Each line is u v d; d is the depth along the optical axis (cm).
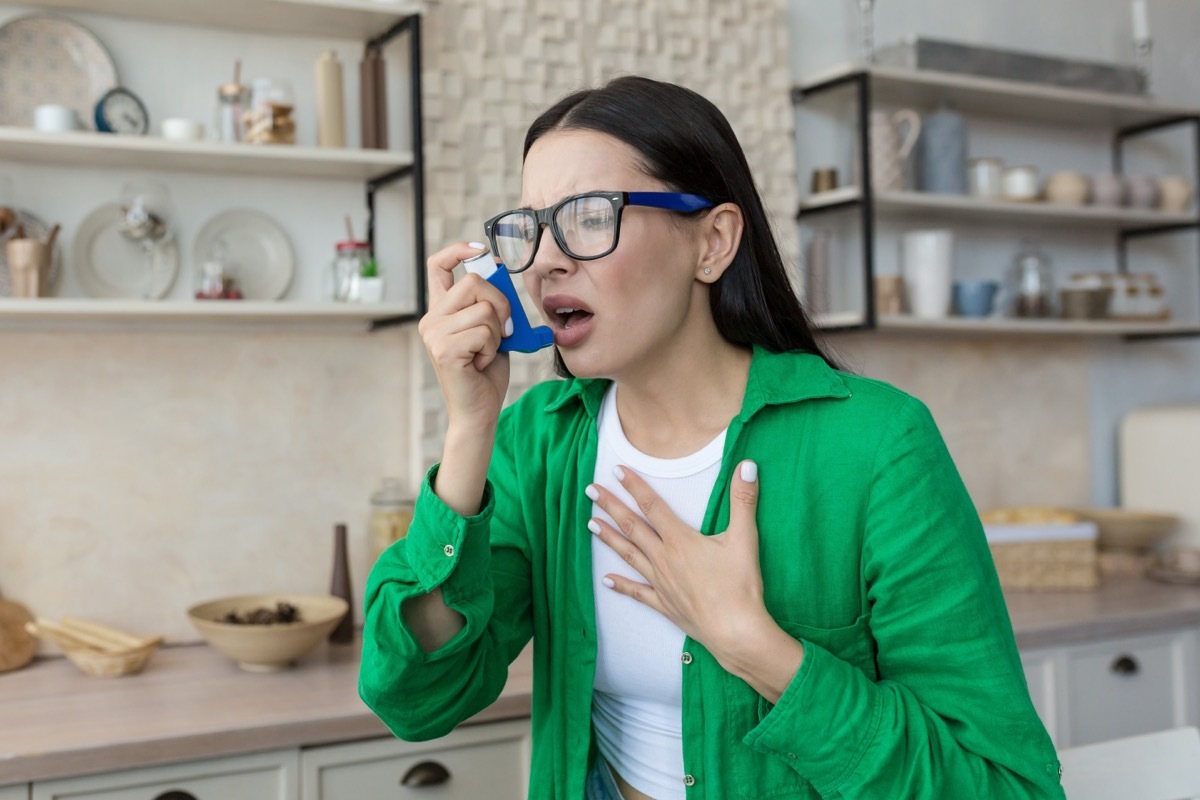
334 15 218
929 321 262
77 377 214
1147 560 288
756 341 105
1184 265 337
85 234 211
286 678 194
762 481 99
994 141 306
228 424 226
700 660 97
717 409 103
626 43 255
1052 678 229
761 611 91
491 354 94
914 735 89
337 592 219
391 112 237
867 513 96
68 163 211
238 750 165
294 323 231
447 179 237
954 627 92
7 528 209
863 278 257
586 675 104
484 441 95
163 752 160
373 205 236
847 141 283
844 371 109
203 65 223
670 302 96
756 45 269
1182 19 340
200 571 224
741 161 102
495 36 242
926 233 268
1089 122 317
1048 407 311
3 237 198
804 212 271
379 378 239
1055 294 311
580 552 105
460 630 97
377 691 96
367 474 238
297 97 231
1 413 209
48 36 207
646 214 93
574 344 95
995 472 302
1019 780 92
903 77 264
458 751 184
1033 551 266
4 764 151
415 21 218
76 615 214
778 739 89
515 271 97
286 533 231
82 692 185
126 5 210
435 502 94
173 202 220
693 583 93
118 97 208
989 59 280
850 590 97
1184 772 122
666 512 96
